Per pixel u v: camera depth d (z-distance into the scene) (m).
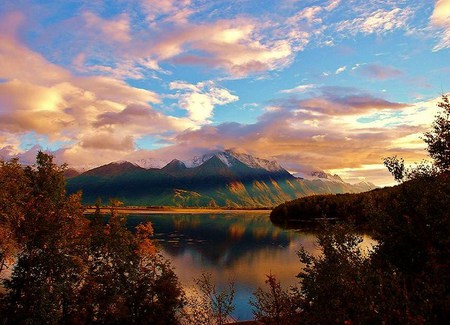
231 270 62.69
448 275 8.49
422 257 11.18
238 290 46.66
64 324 28.78
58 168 35.09
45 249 29.77
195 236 123.81
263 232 132.75
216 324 20.91
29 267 28.92
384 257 11.67
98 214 36.78
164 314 28.66
